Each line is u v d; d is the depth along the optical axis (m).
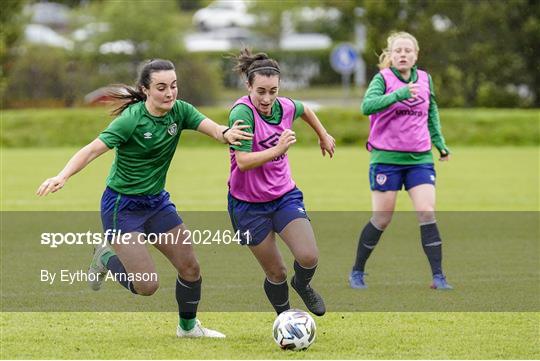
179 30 171.88
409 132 36.78
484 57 135.62
